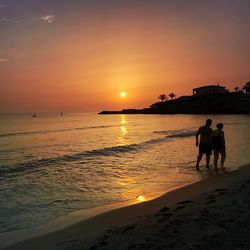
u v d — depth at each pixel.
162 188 11.11
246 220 6.34
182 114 159.00
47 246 6.16
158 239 5.70
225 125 55.56
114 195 10.34
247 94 155.25
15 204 9.36
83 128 58.78
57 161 17.64
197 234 5.77
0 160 18.52
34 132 47.28
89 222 7.61
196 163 15.80
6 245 6.30
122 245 5.61
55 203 9.45
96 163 16.89
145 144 26.30
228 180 11.53
